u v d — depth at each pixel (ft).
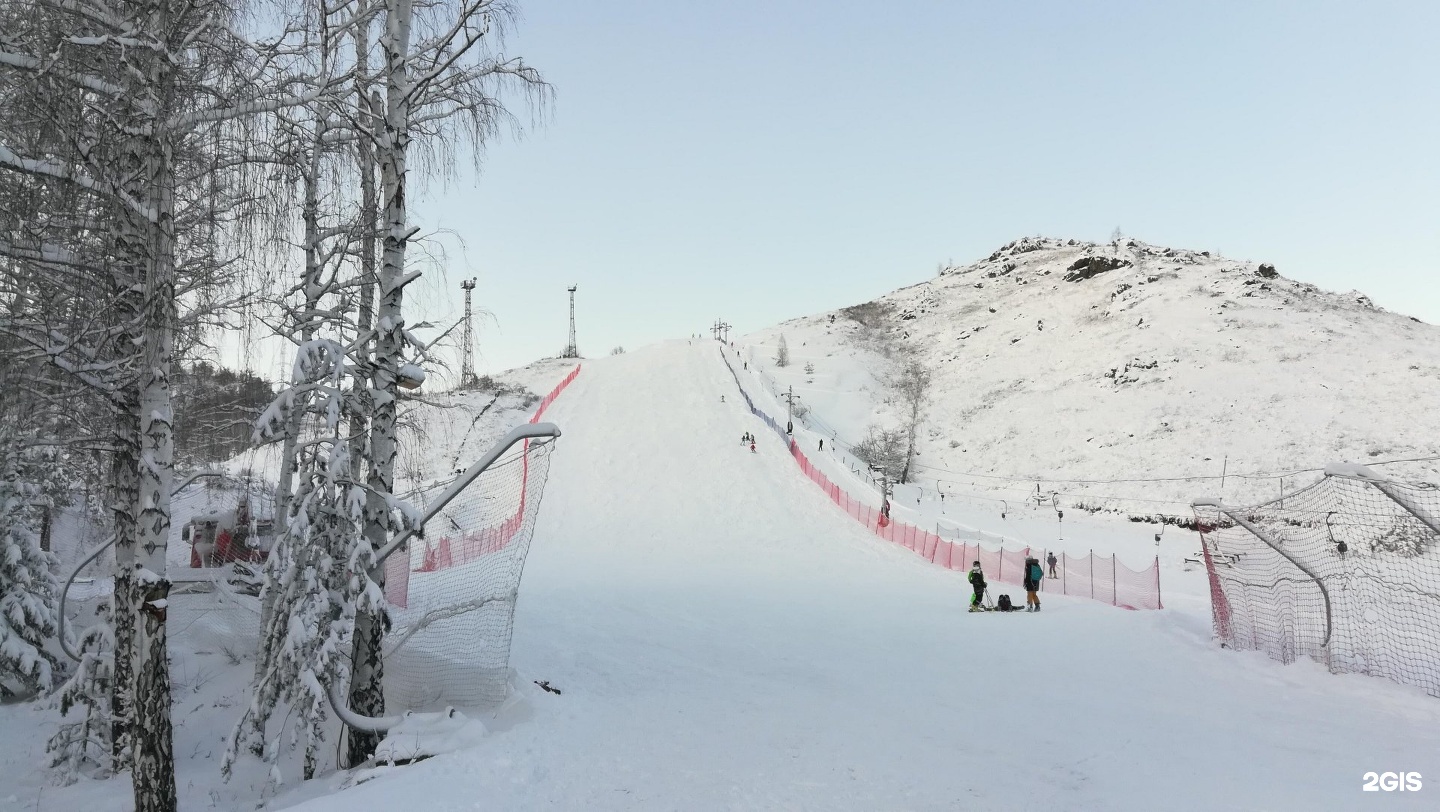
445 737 25.36
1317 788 21.47
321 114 30.01
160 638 23.12
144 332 23.45
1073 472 190.19
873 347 379.35
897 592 78.69
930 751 25.67
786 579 87.30
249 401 37.45
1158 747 25.85
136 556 23.12
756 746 26.32
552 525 119.96
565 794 21.57
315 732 26.58
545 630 53.57
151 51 22.29
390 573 40.11
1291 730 27.96
